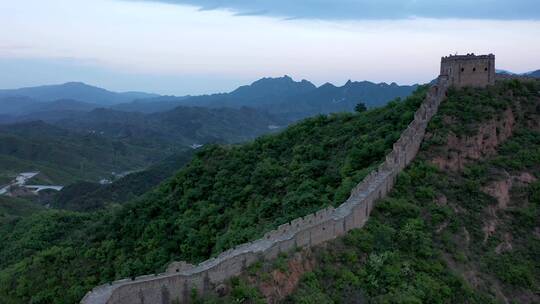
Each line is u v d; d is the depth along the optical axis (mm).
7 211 150125
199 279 30938
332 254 38469
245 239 49125
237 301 30641
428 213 47344
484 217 49312
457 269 43094
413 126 56062
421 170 51844
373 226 43594
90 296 27719
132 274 56562
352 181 50375
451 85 63281
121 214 71750
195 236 58781
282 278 33625
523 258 47156
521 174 54469
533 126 61062
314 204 52625
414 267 41062
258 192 63719
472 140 55719
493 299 41938
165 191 74312
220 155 77562
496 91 63125
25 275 61531
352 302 35094
